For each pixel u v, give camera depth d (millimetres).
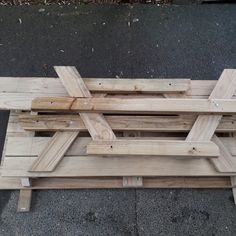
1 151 1812
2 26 2246
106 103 1622
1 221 1646
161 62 2137
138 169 1605
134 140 1576
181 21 2314
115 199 1707
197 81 1785
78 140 1663
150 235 1632
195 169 1615
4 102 1677
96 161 1618
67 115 1664
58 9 2328
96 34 2230
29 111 1719
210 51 2197
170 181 1702
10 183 1683
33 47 2168
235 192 1702
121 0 2357
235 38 2260
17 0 2332
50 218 1657
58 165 1610
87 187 1680
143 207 1693
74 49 2168
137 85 1720
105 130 1604
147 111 1614
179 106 1618
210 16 2346
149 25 2287
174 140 1607
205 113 1631
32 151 1627
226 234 1641
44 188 1682
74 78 1707
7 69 2076
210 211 1692
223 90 1708
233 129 1659
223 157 1624
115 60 2131
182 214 1684
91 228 1641
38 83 1746
